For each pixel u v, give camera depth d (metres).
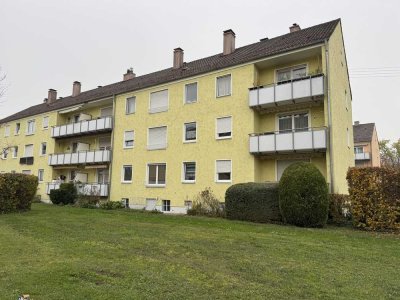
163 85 24.05
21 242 8.73
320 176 13.48
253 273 6.37
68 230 10.88
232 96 20.19
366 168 12.95
